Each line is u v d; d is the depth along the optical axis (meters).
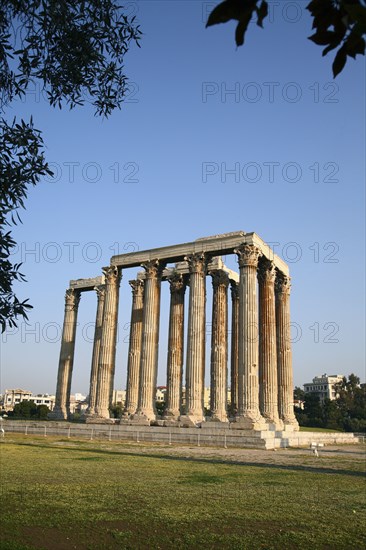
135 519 12.12
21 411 123.75
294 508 13.98
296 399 151.50
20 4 9.41
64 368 65.56
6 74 9.87
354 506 14.51
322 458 31.28
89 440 43.94
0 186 8.86
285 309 54.78
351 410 136.88
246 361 43.22
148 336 50.84
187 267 56.56
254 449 37.62
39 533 10.65
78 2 10.30
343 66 3.71
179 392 52.38
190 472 21.42
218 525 11.84
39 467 21.91
